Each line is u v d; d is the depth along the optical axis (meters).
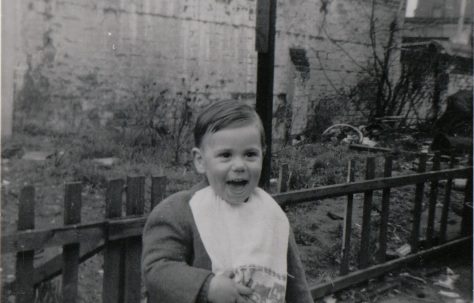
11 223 3.54
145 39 8.03
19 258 1.94
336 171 7.14
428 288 3.71
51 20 6.98
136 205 2.20
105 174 5.68
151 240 1.39
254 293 1.34
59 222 4.14
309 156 8.47
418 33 13.59
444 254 4.32
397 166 8.02
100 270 3.51
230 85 9.23
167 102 8.35
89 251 2.08
